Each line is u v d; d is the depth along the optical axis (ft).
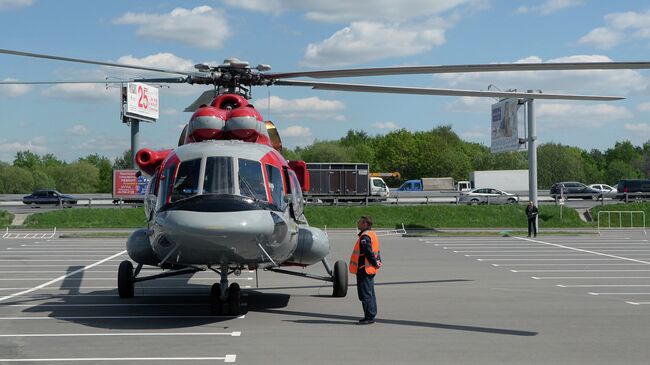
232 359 27.73
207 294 48.85
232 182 36.32
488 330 34.30
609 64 37.47
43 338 32.17
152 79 45.27
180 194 36.14
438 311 40.52
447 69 39.81
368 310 36.04
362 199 183.62
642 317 38.29
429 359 27.73
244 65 42.78
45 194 202.90
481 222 150.20
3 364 26.94
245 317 38.37
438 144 398.01
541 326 35.45
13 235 122.52
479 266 69.77
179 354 28.66
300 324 36.01
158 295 48.32
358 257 36.45
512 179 229.25
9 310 41.01
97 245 99.71
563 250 90.02
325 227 138.72
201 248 33.40
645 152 566.77
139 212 157.89
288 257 39.73
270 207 36.09
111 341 31.40
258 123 41.60
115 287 53.06
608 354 28.68
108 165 402.31
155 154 42.29
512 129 141.49
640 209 154.10
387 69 40.29
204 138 40.93
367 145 455.63
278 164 39.45
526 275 61.46
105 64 40.50
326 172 180.34
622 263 72.69
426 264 71.77
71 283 55.67
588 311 40.52
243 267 38.50
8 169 364.58
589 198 207.92
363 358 27.91
